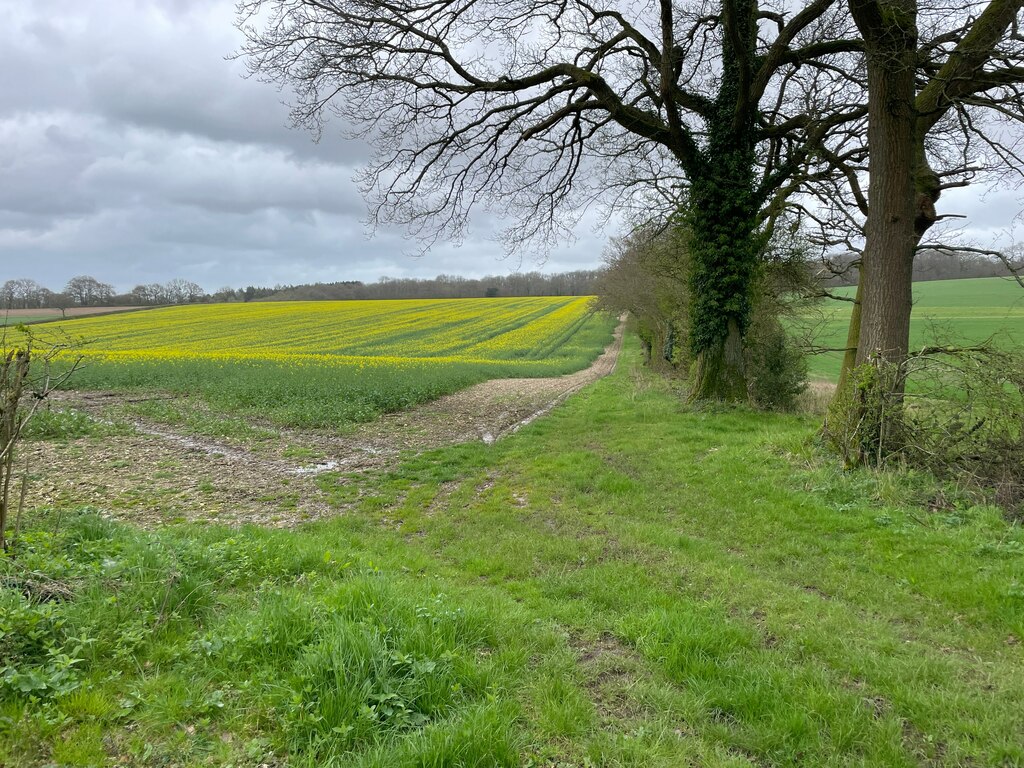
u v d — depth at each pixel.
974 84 9.52
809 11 11.33
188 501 8.10
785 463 8.61
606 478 8.64
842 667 3.77
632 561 5.65
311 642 3.52
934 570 5.29
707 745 3.03
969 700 3.39
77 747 2.64
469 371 27.03
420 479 9.35
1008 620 4.39
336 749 2.77
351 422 14.55
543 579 5.24
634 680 3.59
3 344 4.43
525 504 7.85
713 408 13.98
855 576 5.34
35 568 4.07
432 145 13.54
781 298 17.77
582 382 27.77
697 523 6.88
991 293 54.41
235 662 3.36
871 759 2.92
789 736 3.06
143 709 2.96
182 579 4.17
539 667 3.63
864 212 13.35
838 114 12.72
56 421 12.38
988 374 7.18
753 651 3.94
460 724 2.89
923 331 9.42
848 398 8.55
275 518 7.45
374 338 48.78
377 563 5.41
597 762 2.84
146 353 32.81
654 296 27.44
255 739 2.80
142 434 12.59
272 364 26.50
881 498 7.04
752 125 13.73
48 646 3.24
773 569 5.60
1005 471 6.79
